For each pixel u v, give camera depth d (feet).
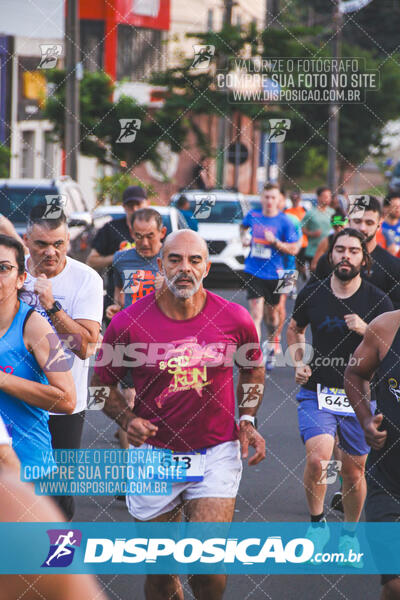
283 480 30.60
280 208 58.44
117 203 117.60
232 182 165.89
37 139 123.34
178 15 161.58
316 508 23.99
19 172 120.57
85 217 62.64
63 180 71.36
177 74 129.49
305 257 70.85
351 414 24.07
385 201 49.01
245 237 51.37
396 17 184.96
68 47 88.17
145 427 18.61
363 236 24.41
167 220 59.31
